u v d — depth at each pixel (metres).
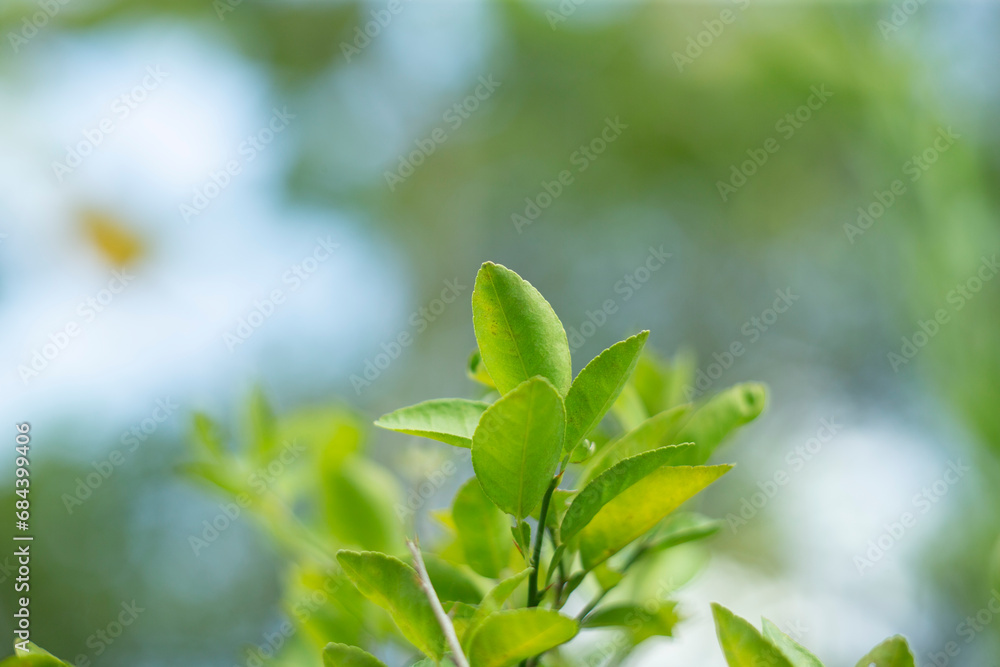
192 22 4.41
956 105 3.44
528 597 0.98
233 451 1.18
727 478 3.63
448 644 0.97
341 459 1.14
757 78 4.61
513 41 5.37
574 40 5.27
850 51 4.12
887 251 3.87
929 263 2.95
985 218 2.91
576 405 0.99
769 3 4.61
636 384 1.11
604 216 5.17
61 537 3.21
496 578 1.03
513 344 0.99
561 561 1.01
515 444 0.98
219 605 3.28
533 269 5.10
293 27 4.88
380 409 4.25
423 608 0.97
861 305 4.34
